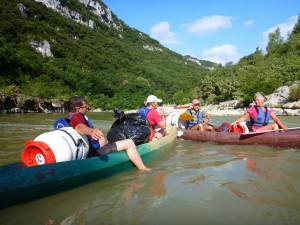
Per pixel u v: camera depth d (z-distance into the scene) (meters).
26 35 61.94
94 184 3.62
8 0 73.00
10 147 6.18
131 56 104.56
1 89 29.17
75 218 2.60
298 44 50.31
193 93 54.81
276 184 3.45
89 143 4.05
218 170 4.14
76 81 57.19
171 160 4.96
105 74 72.69
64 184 3.38
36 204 2.95
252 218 2.56
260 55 54.06
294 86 26.36
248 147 6.17
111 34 137.75
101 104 54.94
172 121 8.62
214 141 6.92
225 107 33.88
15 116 20.31
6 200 2.89
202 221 2.51
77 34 93.50
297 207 2.78
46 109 32.09
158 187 3.42
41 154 3.36
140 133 5.08
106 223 2.48
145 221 2.51
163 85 87.75
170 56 151.38
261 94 6.62
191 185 3.46
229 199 2.99
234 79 41.78
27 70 45.31
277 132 6.14
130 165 4.41
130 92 65.81
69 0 132.25
